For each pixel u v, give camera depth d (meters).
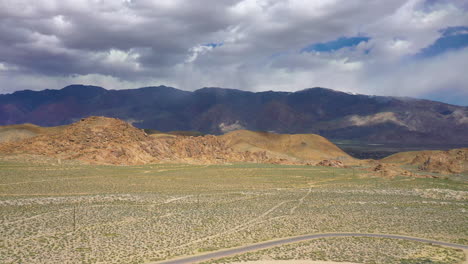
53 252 58.62
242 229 77.50
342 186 147.88
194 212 91.69
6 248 59.34
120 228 74.62
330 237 73.56
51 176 133.25
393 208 103.75
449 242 71.12
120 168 162.88
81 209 89.00
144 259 57.09
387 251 63.84
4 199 95.81
